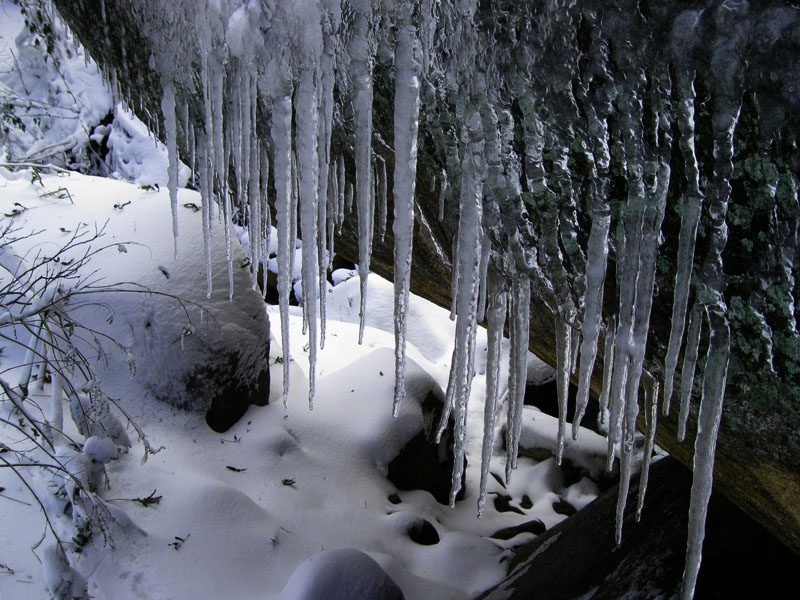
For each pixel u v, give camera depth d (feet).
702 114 4.91
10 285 11.57
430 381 17.94
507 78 5.80
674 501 11.73
